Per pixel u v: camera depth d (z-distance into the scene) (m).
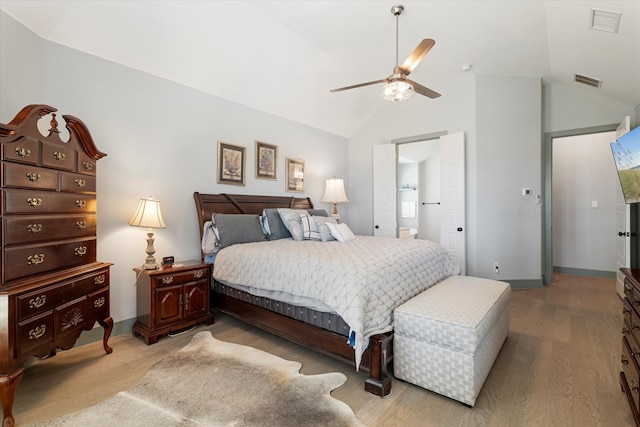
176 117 3.21
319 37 3.35
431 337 1.80
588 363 2.15
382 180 5.34
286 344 2.52
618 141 2.38
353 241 3.28
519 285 4.25
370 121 5.54
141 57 2.82
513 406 1.69
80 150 2.14
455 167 4.41
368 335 1.81
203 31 2.87
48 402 1.73
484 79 4.26
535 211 4.24
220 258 2.97
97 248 2.61
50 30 2.29
